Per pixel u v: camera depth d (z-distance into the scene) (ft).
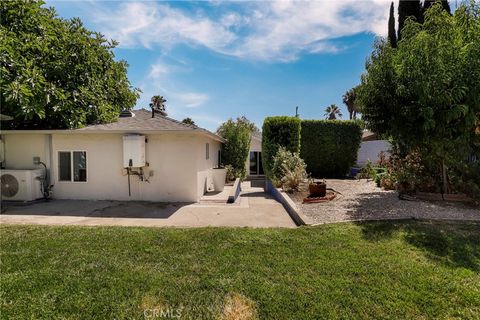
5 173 30.94
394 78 24.34
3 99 28.68
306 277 11.99
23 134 32.45
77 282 11.66
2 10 31.17
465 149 24.63
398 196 28.78
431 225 19.01
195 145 32.30
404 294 10.59
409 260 13.56
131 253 14.87
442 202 25.86
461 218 20.95
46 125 35.01
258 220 23.31
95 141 32.60
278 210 27.43
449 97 21.09
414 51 22.54
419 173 28.60
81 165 32.96
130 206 29.35
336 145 57.21
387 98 25.21
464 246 15.29
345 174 58.13
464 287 11.03
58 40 34.42
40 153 32.96
